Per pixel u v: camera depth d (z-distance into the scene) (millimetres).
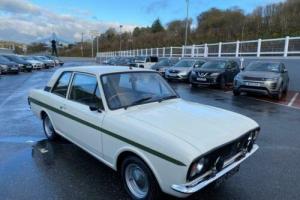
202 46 25484
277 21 48438
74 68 4613
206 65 15531
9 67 23844
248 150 3670
